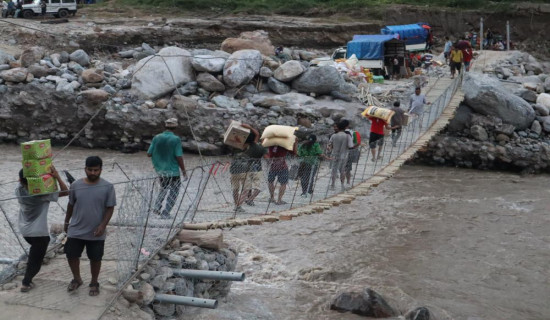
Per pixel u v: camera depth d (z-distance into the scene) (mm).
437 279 16375
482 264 17547
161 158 13219
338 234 19984
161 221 12625
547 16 61312
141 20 51750
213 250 12766
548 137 31484
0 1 56312
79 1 59375
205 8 58281
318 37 54688
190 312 11820
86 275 10672
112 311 9680
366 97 32375
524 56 49312
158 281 11148
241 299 13984
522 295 15438
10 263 11086
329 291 15055
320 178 16094
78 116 30891
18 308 9438
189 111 30156
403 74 39250
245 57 32094
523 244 19297
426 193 25516
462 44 36375
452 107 28656
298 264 17219
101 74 31969
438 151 31203
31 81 31547
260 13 59344
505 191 26219
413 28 47688
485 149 30594
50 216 16719
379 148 19078
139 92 31172
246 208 14352
